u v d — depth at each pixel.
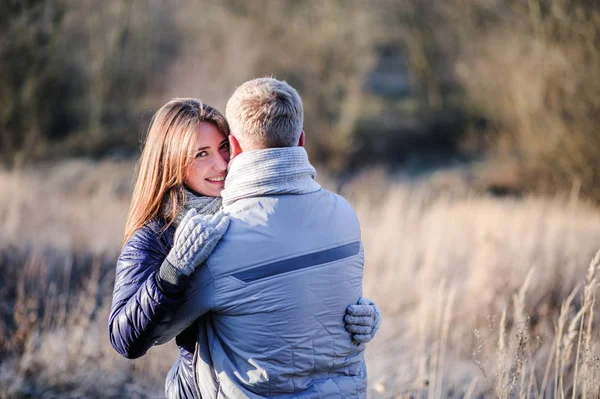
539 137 10.59
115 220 7.36
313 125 17.30
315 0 17.64
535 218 6.61
